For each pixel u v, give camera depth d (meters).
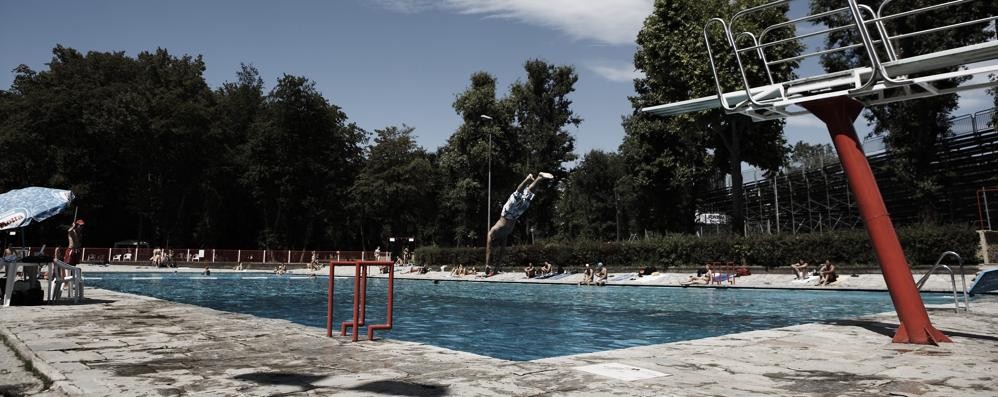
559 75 64.19
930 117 33.69
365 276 8.32
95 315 10.66
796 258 28.45
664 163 45.34
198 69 75.75
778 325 13.59
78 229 14.45
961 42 30.59
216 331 8.60
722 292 24.11
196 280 36.16
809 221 43.19
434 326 13.92
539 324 14.21
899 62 7.90
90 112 59.53
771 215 47.97
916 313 7.89
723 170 42.66
